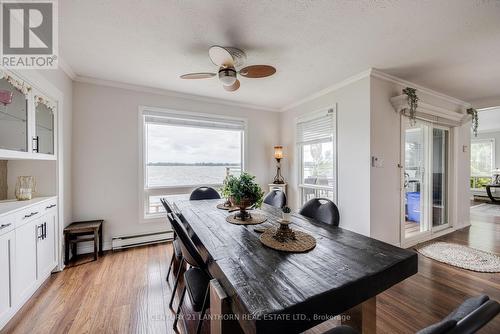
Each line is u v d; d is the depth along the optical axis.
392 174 2.94
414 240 3.21
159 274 2.37
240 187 1.89
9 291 1.61
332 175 3.38
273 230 1.59
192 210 2.28
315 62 2.53
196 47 2.23
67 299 1.92
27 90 1.88
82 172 2.95
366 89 2.78
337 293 0.88
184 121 3.67
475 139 7.52
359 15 1.75
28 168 2.30
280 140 4.58
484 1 1.58
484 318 0.48
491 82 3.05
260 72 2.25
